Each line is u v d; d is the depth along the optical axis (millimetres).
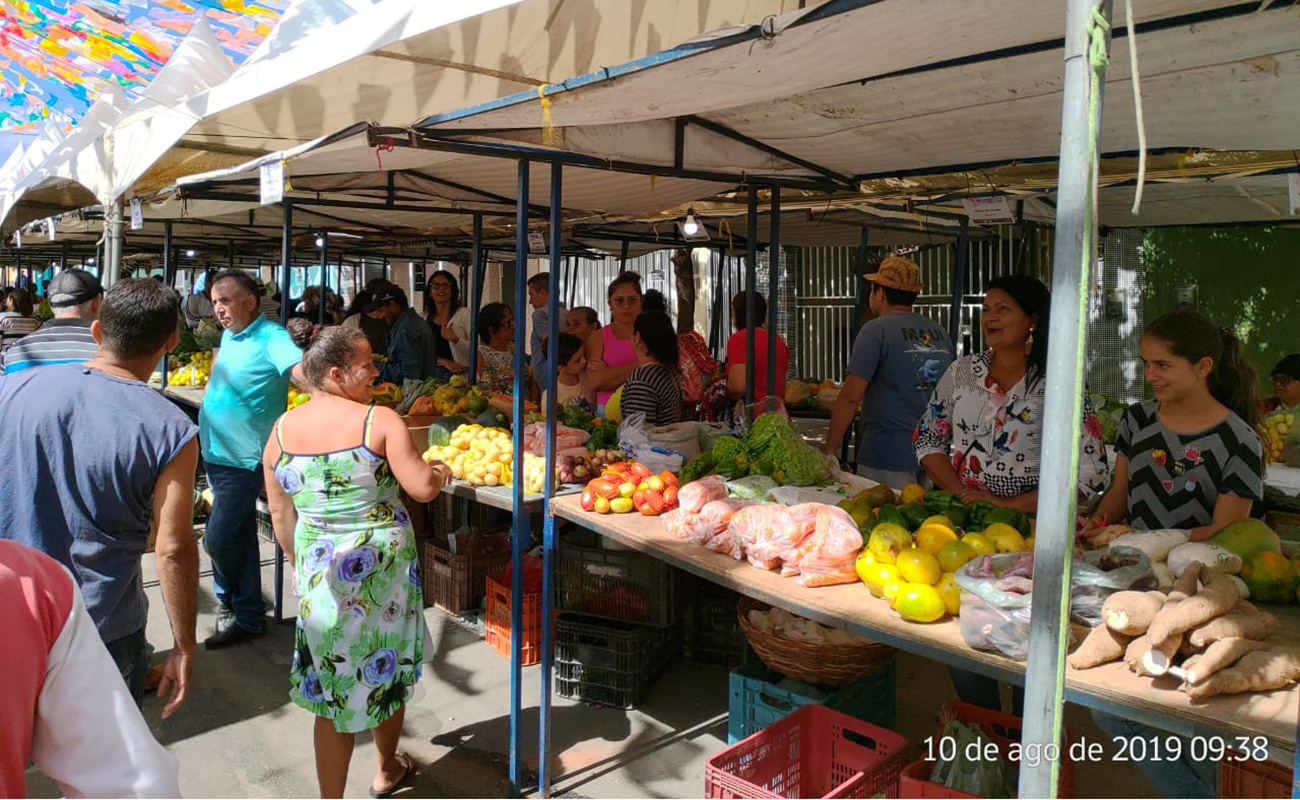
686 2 3133
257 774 3811
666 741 4051
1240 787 2641
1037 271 8984
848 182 4234
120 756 1376
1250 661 1727
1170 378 2666
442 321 9008
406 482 3229
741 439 3674
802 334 12172
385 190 5465
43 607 1327
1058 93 2859
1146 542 2277
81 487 2564
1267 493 3926
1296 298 8297
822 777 3086
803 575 2584
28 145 6461
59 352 3156
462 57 3336
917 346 4598
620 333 6211
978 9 1985
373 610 3238
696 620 4816
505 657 4965
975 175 4785
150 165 4168
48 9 4383
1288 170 4117
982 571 2109
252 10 4285
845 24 2049
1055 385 1352
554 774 3785
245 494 5043
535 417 4992
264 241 12203
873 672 3506
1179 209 6070
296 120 3916
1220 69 2432
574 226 8391
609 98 2711
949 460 3607
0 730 1229
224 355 4953
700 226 7527
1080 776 3568
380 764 3619
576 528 4863
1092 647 1880
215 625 5473
